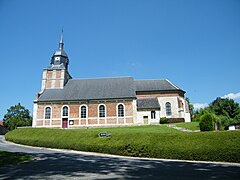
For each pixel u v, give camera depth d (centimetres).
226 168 1115
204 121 2691
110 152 1866
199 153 1506
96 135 2144
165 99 4500
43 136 2533
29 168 1048
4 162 1177
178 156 1570
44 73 4362
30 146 2502
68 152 1958
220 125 3020
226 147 1442
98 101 3941
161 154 1636
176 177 855
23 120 7044
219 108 4159
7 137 3084
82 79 4600
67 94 4112
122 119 3812
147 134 1845
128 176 873
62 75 4366
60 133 2470
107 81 4478
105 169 1045
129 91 4069
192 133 1677
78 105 3950
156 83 4834
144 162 1357
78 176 866
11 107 7412
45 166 1112
